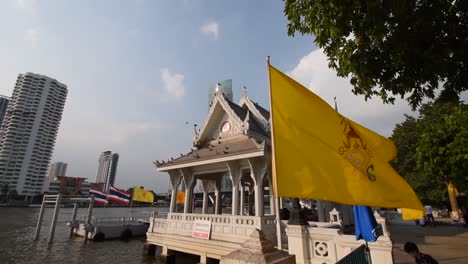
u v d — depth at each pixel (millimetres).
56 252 24688
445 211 37625
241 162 17688
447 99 6301
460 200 30000
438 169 16844
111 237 30656
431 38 5566
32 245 27453
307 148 5277
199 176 22688
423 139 18016
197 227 17781
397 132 32312
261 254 3580
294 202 10656
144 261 20141
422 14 5367
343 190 4926
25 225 42969
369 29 5699
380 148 5359
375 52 6270
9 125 95812
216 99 21891
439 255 11930
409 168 30891
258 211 15477
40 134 101438
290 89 5820
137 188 38625
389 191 4938
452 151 15344
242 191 21453
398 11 4973
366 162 5160
